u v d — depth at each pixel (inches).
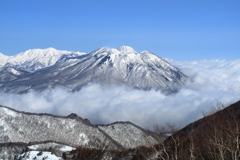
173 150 2145.7
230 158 1834.4
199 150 1972.2
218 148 1847.9
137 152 2527.1
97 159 2719.0
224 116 2381.9
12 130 5984.3
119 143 5920.3
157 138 2340.1
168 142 2303.2
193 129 2444.6
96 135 6269.7
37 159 2723.9
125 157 2618.1
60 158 2748.5
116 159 2696.9
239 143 1797.5
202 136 2188.7
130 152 2723.9
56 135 6176.2
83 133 6333.7
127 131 6761.8
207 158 1963.6
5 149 4879.4
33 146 5137.8
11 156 4542.3
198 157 1996.8
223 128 2039.9
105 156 2765.7
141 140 6166.3
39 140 5812.0
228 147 1827.0
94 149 2876.5
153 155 2234.3
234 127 2039.9
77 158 2731.3
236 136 1846.7
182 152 2069.4
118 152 2844.5
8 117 6412.4
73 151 2935.5
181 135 2412.6
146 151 2353.6
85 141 5954.7
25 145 5206.7
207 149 2000.5
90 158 2751.0
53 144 5383.9
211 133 2041.1
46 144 5369.1
